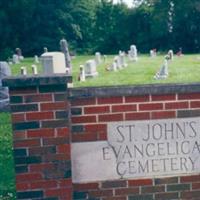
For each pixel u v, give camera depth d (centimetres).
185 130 423
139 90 411
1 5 4819
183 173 428
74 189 423
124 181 425
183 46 5025
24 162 396
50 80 384
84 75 1823
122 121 417
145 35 5184
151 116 419
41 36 5206
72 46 5416
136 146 422
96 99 413
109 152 421
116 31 5334
